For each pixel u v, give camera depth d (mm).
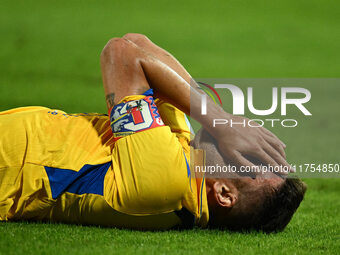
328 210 22250
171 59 18672
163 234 15922
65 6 85000
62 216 16344
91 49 64812
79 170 16031
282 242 15859
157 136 15773
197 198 16016
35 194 16094
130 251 13977
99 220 16172
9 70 53188
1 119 17344
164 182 15484
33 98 44312
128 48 17234
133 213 15867
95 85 50344
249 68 61500
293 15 89000
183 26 80750
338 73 61906
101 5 88000
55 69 55188
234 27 81812
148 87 16922
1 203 16109
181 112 17375
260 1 95812
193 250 14523
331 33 80875
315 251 15219
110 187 15906
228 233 16562
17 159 16391
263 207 16500
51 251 13703
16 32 69375
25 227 15664
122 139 15953
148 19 83312
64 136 16656
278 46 73688
